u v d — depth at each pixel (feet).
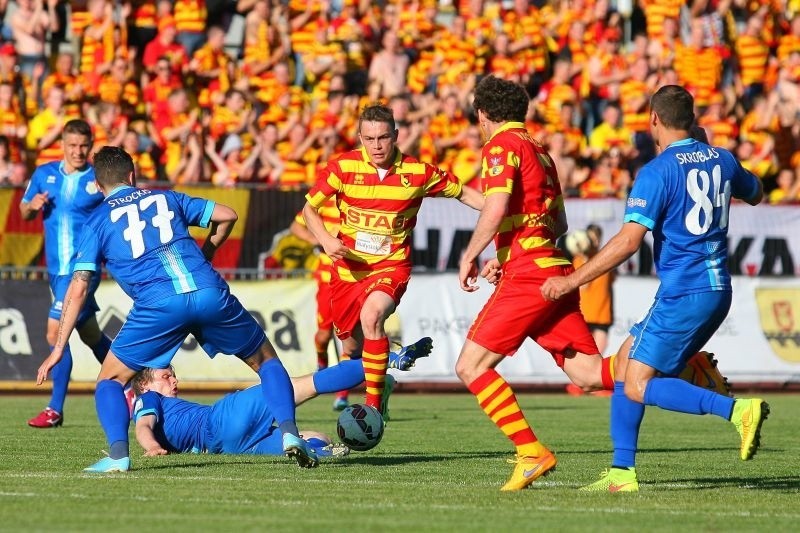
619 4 217.36
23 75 176.65
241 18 193.88
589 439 98.99
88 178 105.40
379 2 200.64
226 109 177.37
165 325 67.00
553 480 68.95
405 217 87.35
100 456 79.97
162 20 180.96
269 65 185.37
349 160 86.53
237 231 156.66
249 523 50.44
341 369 80.07
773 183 204.74
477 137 184.14
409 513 54.19
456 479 68.18
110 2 179.42
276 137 177.58
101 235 68.03
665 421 124.47
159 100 175.42
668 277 61.52
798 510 56.85
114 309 151.33
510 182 62.90
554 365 167.53
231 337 68.44
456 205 163.73
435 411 132.87
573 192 167.73
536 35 202.69
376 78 189.47
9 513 52.85
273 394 68.74
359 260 86.94
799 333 172.65
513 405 63.41
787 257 173.78
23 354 151.12
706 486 67.26
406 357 83.05
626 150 194.18
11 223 150.82
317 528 49.32
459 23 196.13
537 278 63.57
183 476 67.72
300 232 126.31
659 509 56.59
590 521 52.37
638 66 199.21
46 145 168.04
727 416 58.70
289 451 67.26
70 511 53.57
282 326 155.84
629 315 166.09
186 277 66.90
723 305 61.82
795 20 218.38
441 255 163.12
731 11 216.74
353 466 74.64
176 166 171.94
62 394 107.24
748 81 214.28
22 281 151.53
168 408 81.66
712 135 204.23
